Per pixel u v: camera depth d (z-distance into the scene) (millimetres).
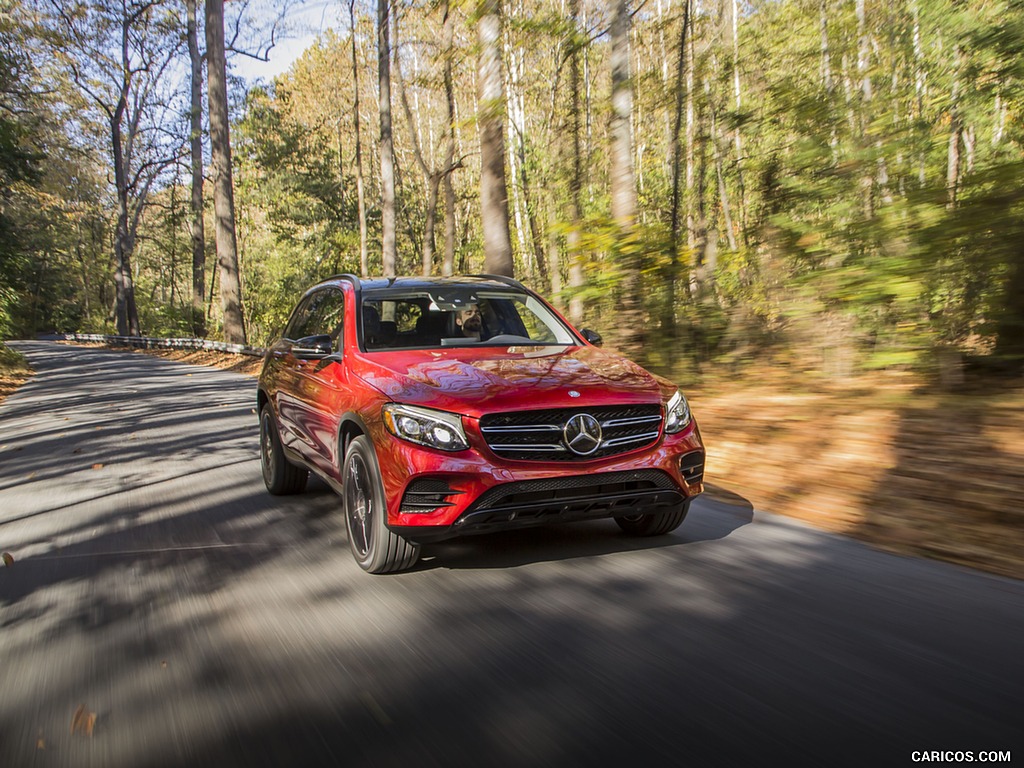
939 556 4699
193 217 46750
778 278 8758
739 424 7766
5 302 33625
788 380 8820
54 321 93875
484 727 2852
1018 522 4906
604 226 10164
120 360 33344
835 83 8898
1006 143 8000
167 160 50188
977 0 10469
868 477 5957
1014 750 2625
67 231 77000
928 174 7742
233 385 18484
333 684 3227
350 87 44625
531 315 6000
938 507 5270
